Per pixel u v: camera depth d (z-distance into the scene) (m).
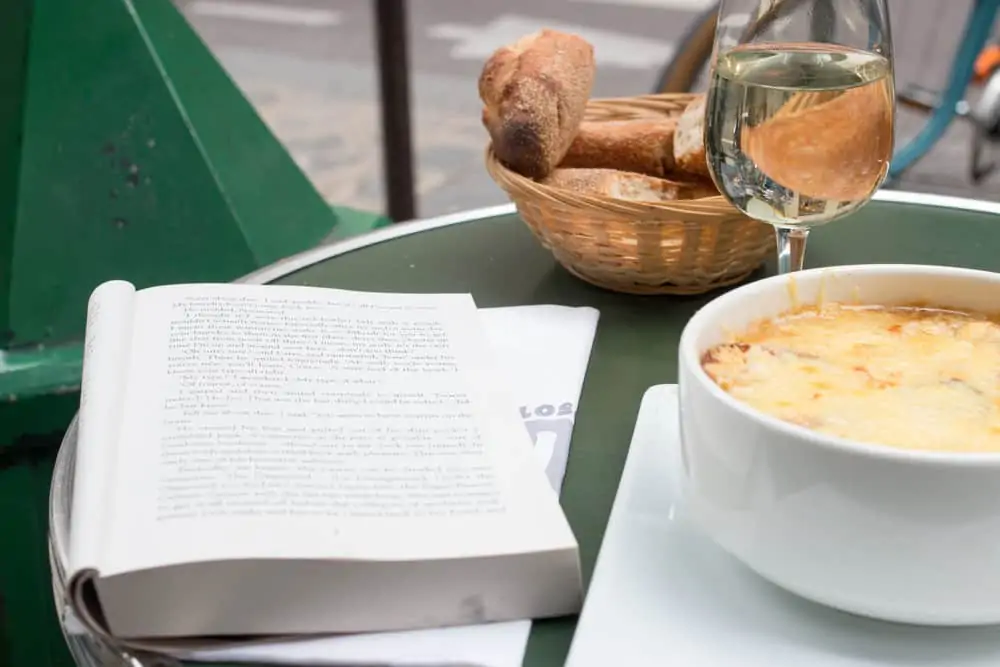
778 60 0.60
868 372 0.48
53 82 0.90
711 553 0.49
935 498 0.42
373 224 1.24
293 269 0.72
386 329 0.59
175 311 0.57
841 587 0.44
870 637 0.46
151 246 0.95
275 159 1.09
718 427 0.45
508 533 0.47
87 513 0.46
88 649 0.47
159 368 0.54
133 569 0.44
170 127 0.96
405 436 0.52
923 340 0.50
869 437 0.45
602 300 0.69
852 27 0.61
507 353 0.62
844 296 0.52
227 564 0.45
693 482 0.47
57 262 0.90
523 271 0.72
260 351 0.55
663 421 0.55
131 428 0.50
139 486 0.48
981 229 0.76
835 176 0.59
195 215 0.97
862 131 0.58
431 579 0.46
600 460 0.56
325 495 0.48
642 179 0.70
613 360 0.63
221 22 3.68
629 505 0.51
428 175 2.45
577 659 0.45
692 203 0.63
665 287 0.68
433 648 0.46
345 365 0.55
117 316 0.56
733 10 0.62
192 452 0.49
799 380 0.48
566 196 0.64
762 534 0.45
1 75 0.87
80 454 0.49
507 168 0.71
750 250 0.67
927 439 0.45
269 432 0.51
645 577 0.48
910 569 0.43
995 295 0.51
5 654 0.94
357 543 0.46
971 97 2.32
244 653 0.46
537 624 0.47
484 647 0.46
